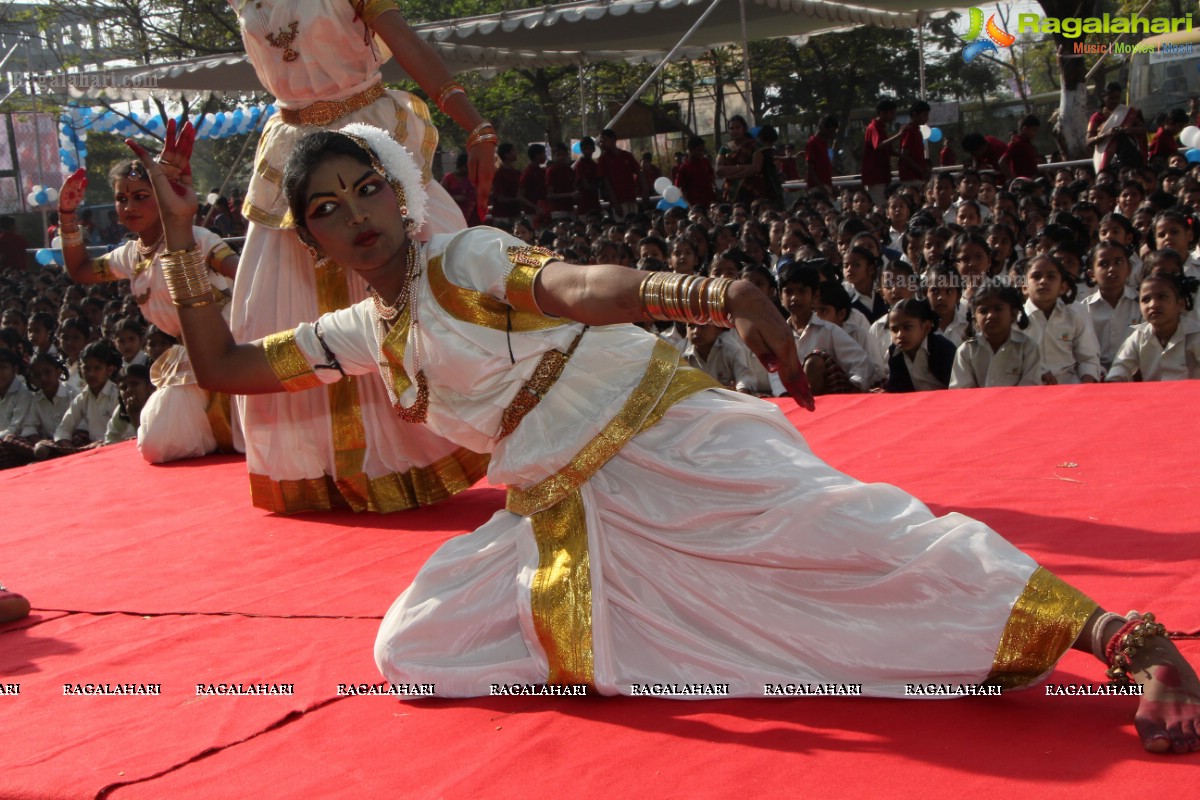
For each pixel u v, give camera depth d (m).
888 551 2.52
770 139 16.03
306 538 4.52
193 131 3.16
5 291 16.81
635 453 2.73
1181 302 6.07
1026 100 34.59
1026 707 2.42
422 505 4.79
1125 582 3.04
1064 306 6.35
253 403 4.82
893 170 19.38
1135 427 4.69
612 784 2.28
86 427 8.33
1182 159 15.74
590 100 34.84
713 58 32.06
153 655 3.35
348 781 2.41
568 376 2.77
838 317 7.18
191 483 5.73
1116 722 2.32
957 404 5.53
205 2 27.83
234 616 3.63
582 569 2.66
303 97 4.51
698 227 11.27
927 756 2.25
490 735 2.55
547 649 2.66
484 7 31.44
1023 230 11.16
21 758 2.67
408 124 4.55
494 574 2.81
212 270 5.82
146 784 2.46
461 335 2.79
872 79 39.94
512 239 2.79
